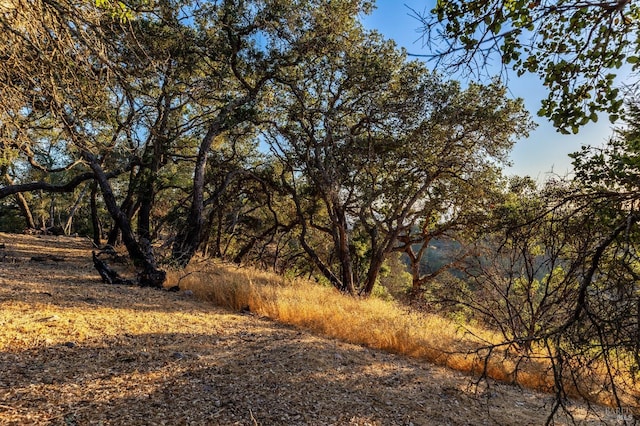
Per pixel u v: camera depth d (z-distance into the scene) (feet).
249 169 67.00
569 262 10.26
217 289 34.73
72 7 15.78
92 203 87.15
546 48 9.33
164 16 21.01
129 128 30.83
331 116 55.01
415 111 55.01
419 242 72.49
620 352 9.96
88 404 13.04
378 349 25.70
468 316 40.60
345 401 16.24
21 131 17.58
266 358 19.99
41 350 16.87
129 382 15.07
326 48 51.83
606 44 8.26
